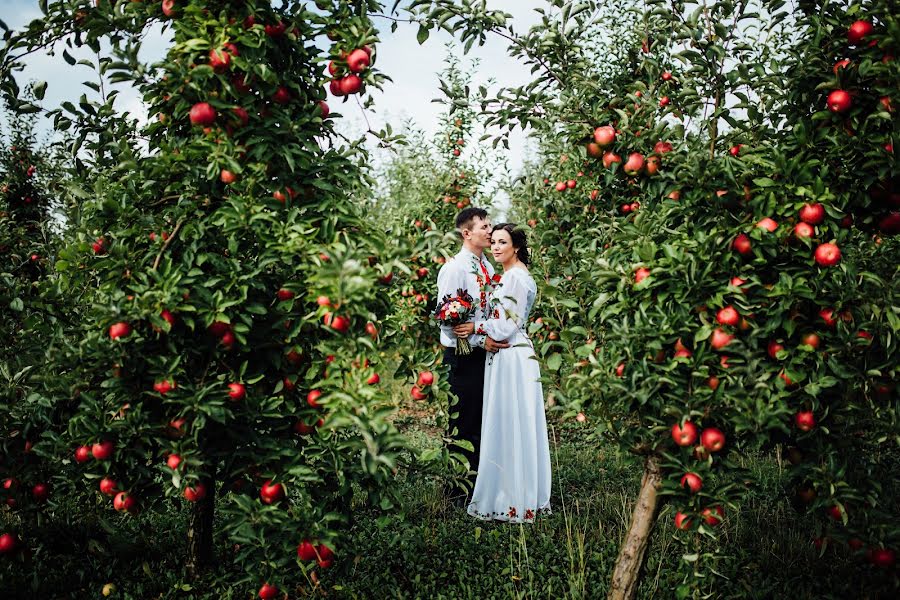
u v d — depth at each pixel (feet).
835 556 10.37
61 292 9.33
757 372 7.14
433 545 11.44
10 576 9.27
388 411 6.91
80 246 8.23
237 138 7.97
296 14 8.13
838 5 7.47
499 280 14.48
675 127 8.27
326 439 8.09
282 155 7.88
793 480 8.16
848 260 7.64
